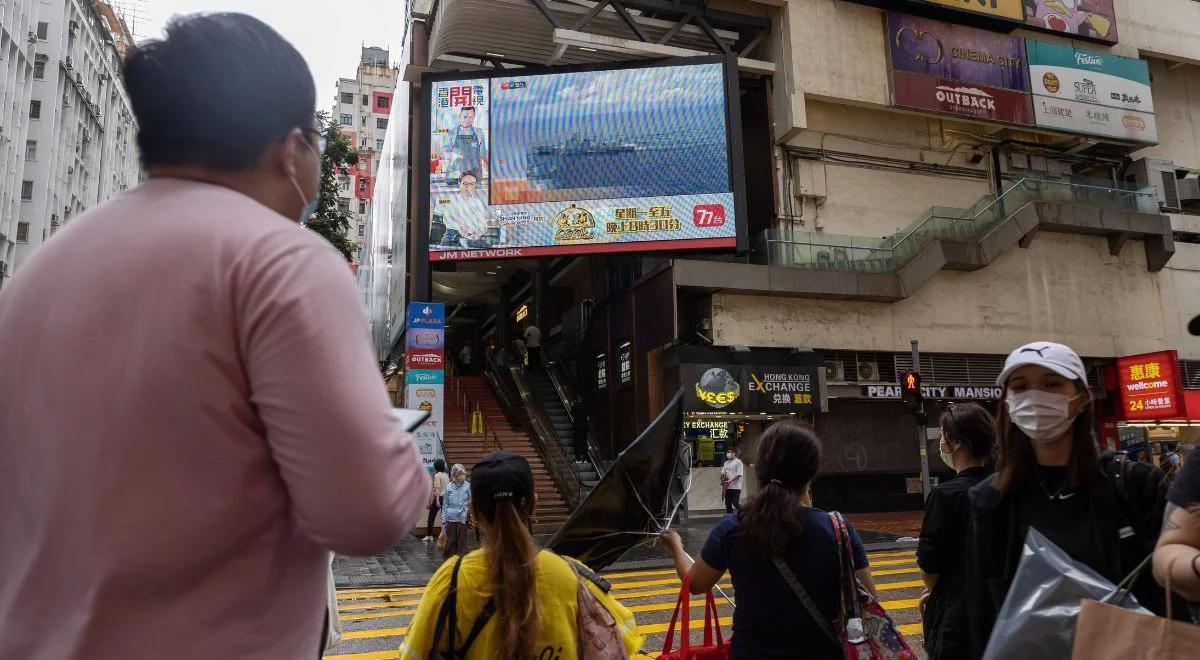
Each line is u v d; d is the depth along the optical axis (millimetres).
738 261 20391
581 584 2357
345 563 12297
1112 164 25203
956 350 21594
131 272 993
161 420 941
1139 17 25406
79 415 947
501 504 2299
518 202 20047
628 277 21578
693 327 20141
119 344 961
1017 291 22453
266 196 1202
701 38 21984
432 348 18547
